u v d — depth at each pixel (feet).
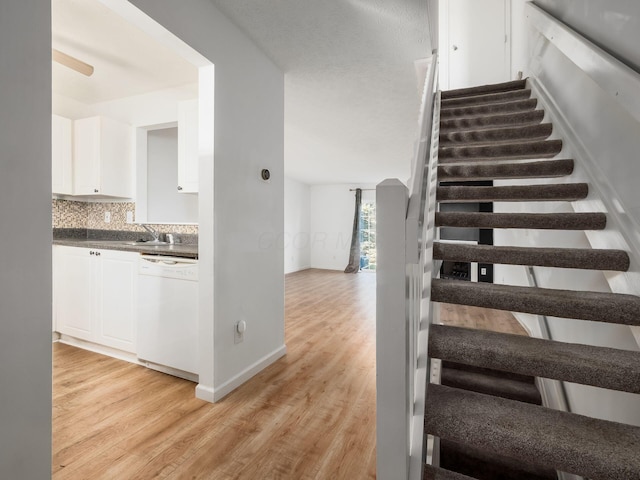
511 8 12.89
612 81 4.47
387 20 6.17
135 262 7.57
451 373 6.97
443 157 7.41
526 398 6.41
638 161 4.50
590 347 3.66
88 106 10.64
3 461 3.10
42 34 3.30
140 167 10.25
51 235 3.42
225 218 6.36
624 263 4.44
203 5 5.61
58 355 8.23
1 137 3.01
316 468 4.53
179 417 5.64
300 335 10.25
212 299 6.12
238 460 4.65
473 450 5.32
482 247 5.00
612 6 4.90
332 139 14.37
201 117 6.09
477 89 10.36
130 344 7.75
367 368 7.75
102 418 5.58
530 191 5.98
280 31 6.61
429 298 4.30
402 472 2.82
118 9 4.46
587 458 2.70
